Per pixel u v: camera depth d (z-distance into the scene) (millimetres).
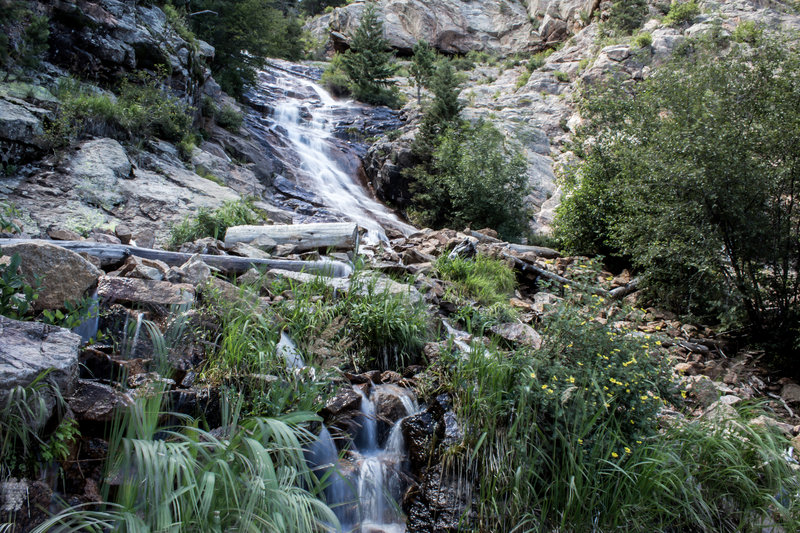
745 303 8406
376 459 4219
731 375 7504
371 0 48469
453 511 3779
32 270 3969
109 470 2939
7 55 10977
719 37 12469
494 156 17891
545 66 33781
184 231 8875
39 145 9688
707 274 8797
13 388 2723
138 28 15461
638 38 27375
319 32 52375
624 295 10836
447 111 23688
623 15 33562
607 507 3805
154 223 9477
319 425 4059
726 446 4262
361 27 34469
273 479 2887
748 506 4000
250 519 2691
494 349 4926
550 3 45062
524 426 4062
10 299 3508
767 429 4645
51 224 8055
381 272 7672
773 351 8250
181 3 22547
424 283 7449
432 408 4539
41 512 2670
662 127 10117
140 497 2814
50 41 12836
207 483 2695
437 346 5355
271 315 5023
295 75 34969
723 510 4004
